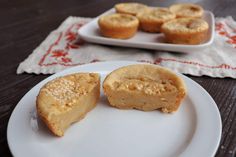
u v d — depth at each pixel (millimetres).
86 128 226
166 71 267
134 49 374
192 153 190
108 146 207
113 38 401
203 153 188
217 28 439
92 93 245
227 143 204
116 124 230
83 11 545
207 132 206
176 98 238
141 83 256
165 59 337
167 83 253
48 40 405
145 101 245
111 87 245
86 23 458
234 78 293
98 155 199
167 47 352
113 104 250
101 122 233
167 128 223
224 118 231
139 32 434
